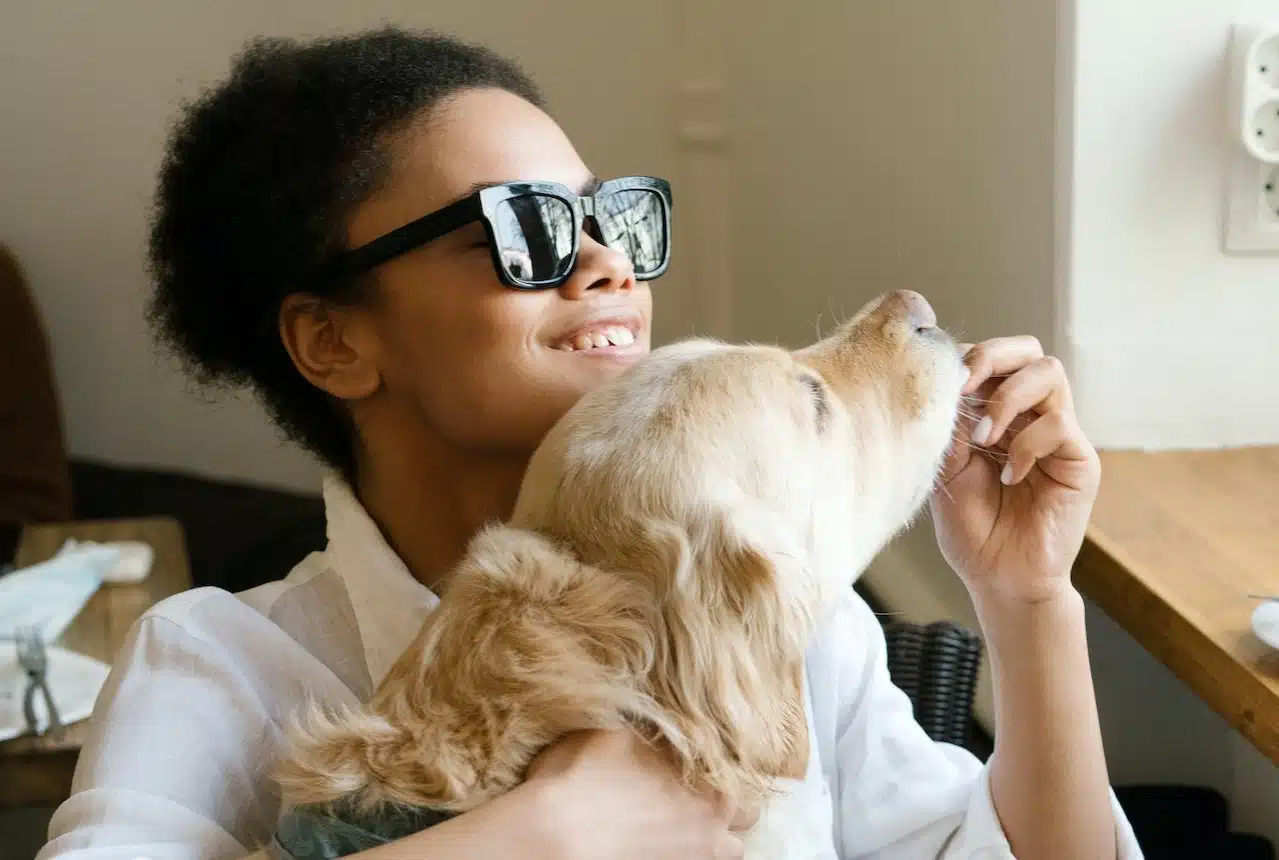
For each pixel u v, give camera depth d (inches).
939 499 41.1
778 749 31.5
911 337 39.3
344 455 41.6
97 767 33.7
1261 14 53.7
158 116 116.2
